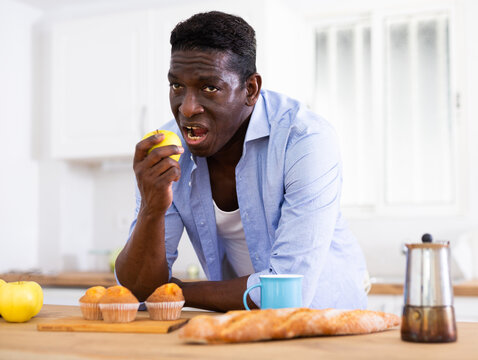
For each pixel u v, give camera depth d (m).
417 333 0.97
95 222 4.08
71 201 3.96
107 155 3.51
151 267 1.38
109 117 3.50
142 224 1.34
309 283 1.28
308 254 1.29
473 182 3.21
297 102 1.49
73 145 3.59
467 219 3.21
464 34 3.29
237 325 0.96
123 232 4.00
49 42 4.03
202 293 1.34
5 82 3.84
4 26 3.85
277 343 0.97
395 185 3.38
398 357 0.85
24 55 3.98
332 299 1.43
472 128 3.25
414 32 3.39
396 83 3.40
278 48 3.20
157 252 1.37
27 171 3.93
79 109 3.58
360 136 3.47
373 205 3.42
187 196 1.56
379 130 3.39
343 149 3.50
